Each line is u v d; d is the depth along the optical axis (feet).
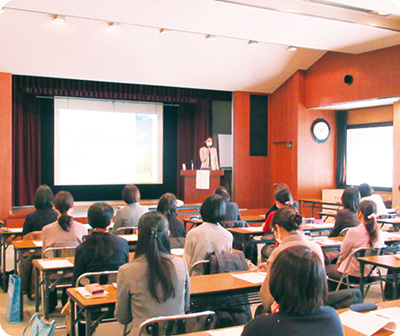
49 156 35.29
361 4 18.62
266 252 16.78
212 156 31.09
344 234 15.14
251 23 21.07
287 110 32.22
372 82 26.11
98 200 37.35
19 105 33.12
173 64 28.32
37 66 26.16
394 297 10.90
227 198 19.19
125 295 7.16
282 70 30.83
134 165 36.17
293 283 4.72
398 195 26.20
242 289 8.91
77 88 31.55
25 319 13.15
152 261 7.11
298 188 31.22
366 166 30.76
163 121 39.22
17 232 16.40
